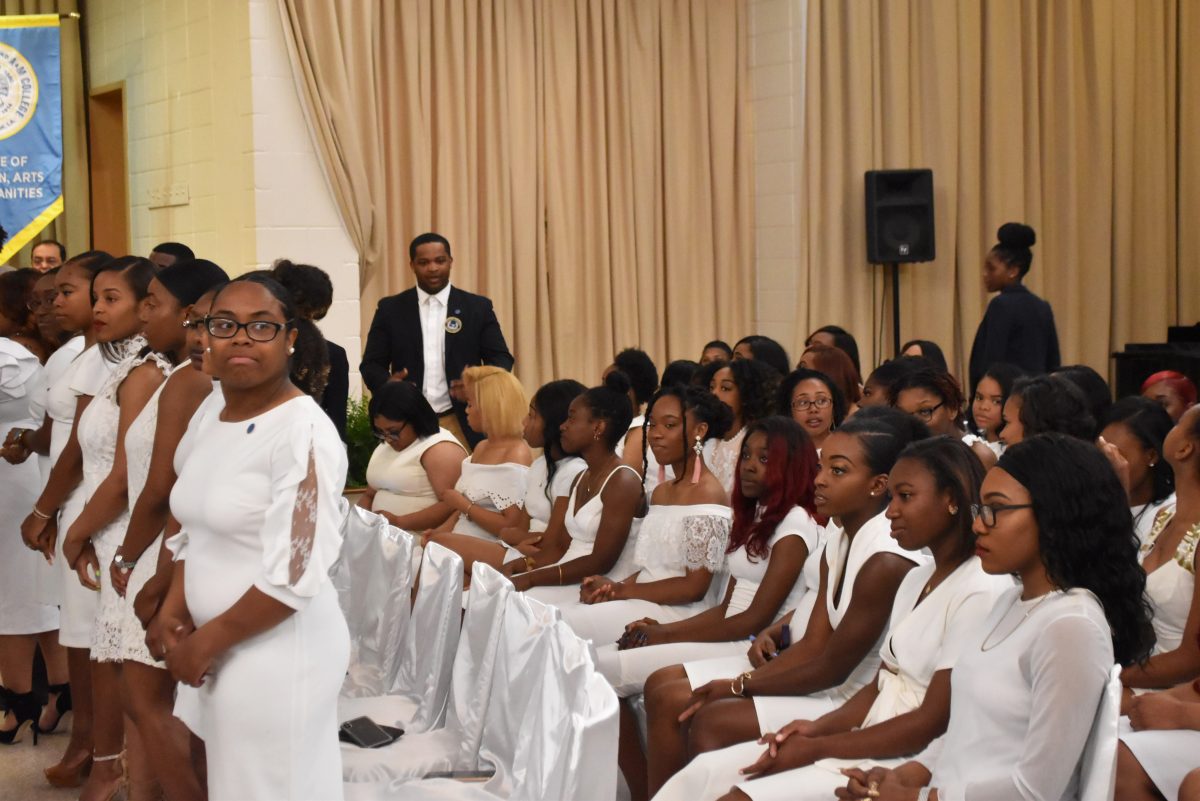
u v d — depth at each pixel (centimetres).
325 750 254
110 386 337
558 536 440
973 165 851
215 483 247
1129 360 873
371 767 320
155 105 765
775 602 342
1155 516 319
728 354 591
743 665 328
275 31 691
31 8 800
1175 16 908
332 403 502
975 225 855
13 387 456
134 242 802
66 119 815
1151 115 902
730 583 365
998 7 852
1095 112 882
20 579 443
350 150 709
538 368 809
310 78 695
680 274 844
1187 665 279
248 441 247
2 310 500
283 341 248
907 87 834
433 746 332
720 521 378
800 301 837
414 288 650
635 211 828
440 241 643
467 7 766
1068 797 230
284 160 698
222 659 246
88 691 392
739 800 260
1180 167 917
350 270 721
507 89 782
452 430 646
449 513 497
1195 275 922
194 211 741
